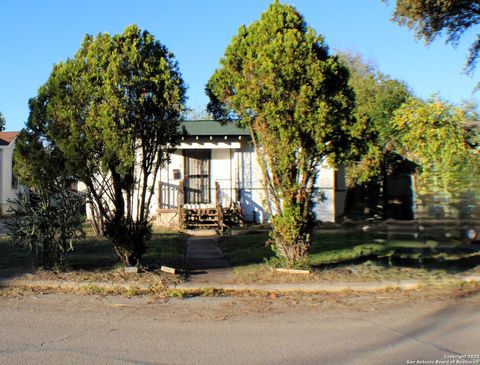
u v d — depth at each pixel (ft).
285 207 31.89
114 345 19.10
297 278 30.58
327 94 30.37
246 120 31.48
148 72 30.19
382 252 37.99
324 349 18.61
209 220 59.82
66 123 30.04
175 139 32.91
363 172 66.64
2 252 39.65
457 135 40.91
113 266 33.40
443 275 31.58
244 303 26.43
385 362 17.10
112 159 30.37
